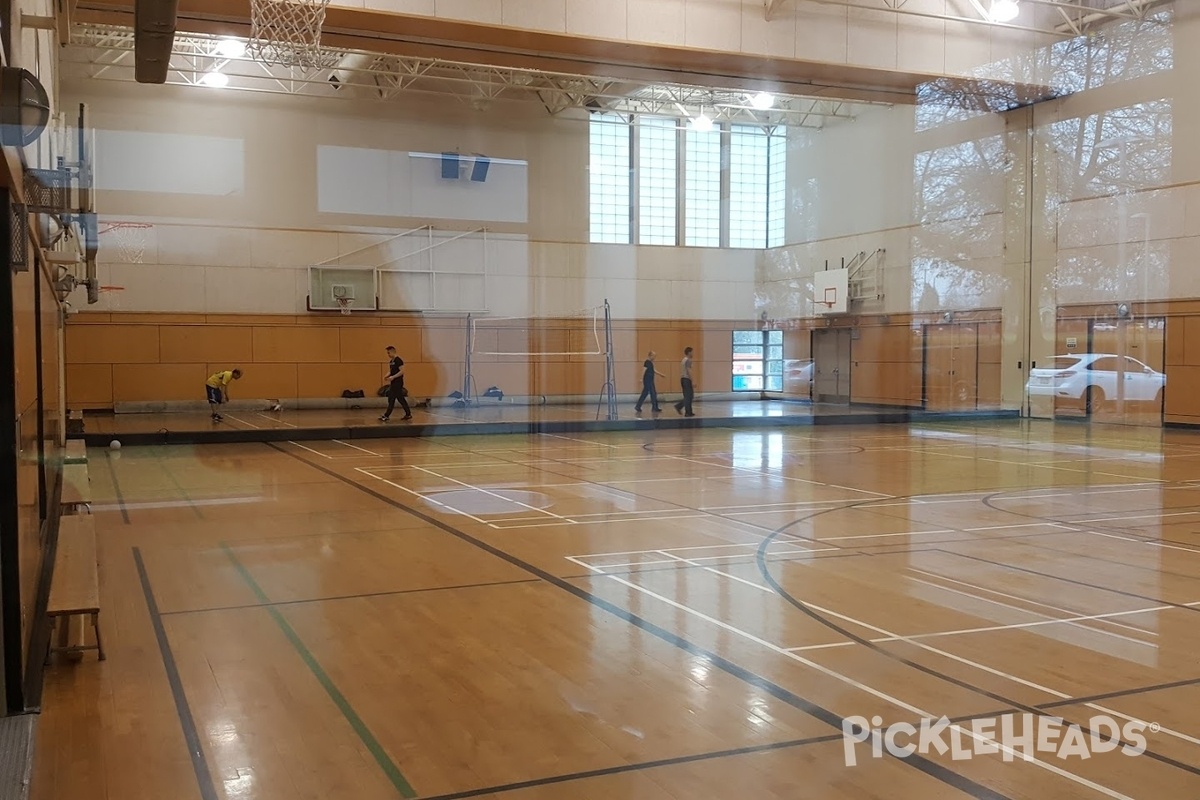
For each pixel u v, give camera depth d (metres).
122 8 10.04
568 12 11.65
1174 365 14.73
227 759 2.87
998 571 5.50
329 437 14.16
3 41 3.06
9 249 3.17
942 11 13.99
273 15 10.55
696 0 12.30
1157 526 6.99
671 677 3.62
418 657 3.88
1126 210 15.26
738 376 21.70
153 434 13.23
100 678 3.62
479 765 2.81
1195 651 3.98
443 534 6.63
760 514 7.51
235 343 17.05
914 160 19.03
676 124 20.48
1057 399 16.80
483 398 19.22
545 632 4.25
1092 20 14.97
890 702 3.36
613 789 2.65
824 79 14.12
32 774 2.76
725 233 21.30
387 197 18.00
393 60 16.81
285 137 17.08
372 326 18.11
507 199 19.08
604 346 20.28
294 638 4.16
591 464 11.03
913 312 19.36
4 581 3.19
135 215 16.17
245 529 6.81
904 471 10.39
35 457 4.40
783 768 2.79
